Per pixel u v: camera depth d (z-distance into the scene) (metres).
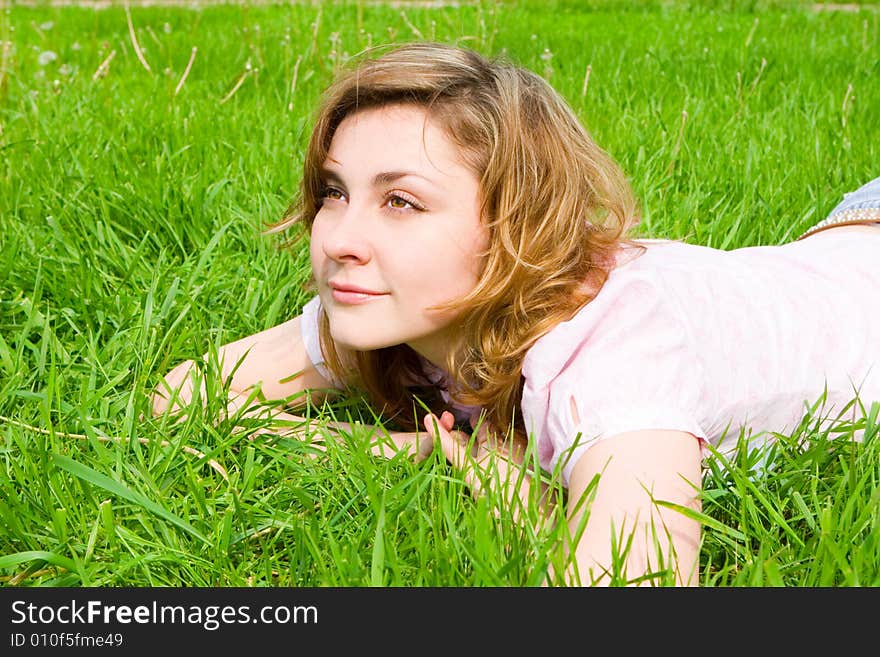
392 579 1.73
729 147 3.96
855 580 1.62
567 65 5.69
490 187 1.95
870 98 4.78
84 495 2.01
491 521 1.77
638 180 3.63
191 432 2.21
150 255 3.21
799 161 3.87
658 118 4.25
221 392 2.28
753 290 2.13
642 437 1.79
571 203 2.04
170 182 3.43
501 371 2.02
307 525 1.92
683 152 3.90
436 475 1.91
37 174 3.60
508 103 1.99
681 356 1.91
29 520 1.94
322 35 6.48
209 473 2.14
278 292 2.82
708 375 1.97
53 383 2.22
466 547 1.72
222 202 3.45
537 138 2.03
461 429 2.38
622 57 5.73
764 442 2.10
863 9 8.45
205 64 5.66
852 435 2.04
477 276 1.97
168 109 4.50
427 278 1.93
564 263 2.02
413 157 1.90
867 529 1.82
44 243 3.12
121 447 2.09
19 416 2.30
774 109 4.59
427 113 1.93
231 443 2.14
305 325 2.44
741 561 1.88
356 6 8.02
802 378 2.11
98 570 1.85
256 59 5.54
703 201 3.48
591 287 2.02
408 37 6.41
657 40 6.41
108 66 5.45
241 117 4.40
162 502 1.97
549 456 2.01
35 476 2.00
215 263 3.04
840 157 3.87
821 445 2.00
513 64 2.16
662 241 2.30
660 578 1.59
